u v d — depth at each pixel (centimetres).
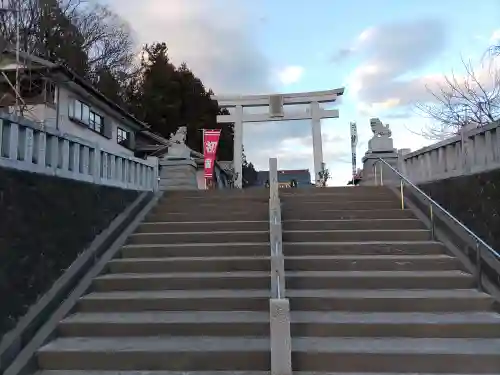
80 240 591
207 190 943
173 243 684
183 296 517
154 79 3328
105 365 414
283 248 634
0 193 423
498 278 501
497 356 394
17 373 383
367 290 531
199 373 404
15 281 431
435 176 769
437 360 397
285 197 856
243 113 1788
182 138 1220
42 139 520
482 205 567
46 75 1440
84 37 2819
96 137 1777
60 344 436
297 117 1755
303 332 448
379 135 1175
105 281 555
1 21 1664
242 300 507
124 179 792
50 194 520
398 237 670
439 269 579
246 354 410
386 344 423
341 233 675
